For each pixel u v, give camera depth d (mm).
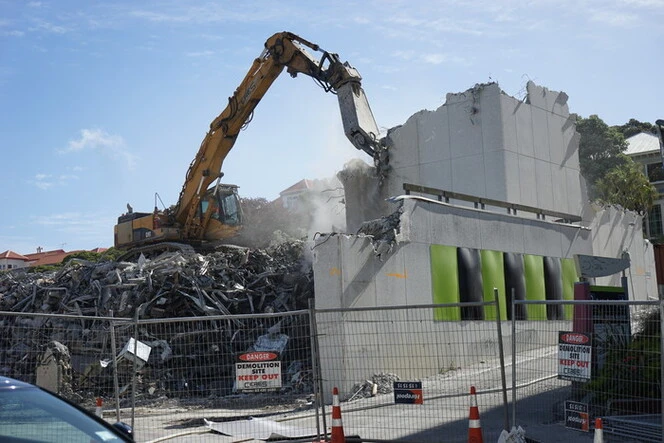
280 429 11656
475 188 26453
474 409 8578
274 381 10227
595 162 65062
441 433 10797
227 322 19953
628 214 34469
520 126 27094
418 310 18578
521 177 26750
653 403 9758
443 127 27391
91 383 16891
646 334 10000
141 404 16109
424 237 19391
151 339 19438
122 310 20500
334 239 17172
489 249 21562
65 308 21703
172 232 29797
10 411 5629
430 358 16250
